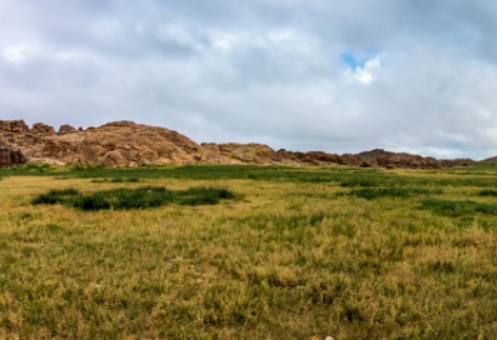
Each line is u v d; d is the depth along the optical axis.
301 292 4.69
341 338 3.68
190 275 5.43
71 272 5.52
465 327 3.88
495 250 6.22
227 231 7.93
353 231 7.86
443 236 7.09
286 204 12.25
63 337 3.85
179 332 3.81
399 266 5.56
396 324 3.94
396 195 14.48
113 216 9.91
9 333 3.86
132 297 4.57
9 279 5.12
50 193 15.02
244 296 4.51
